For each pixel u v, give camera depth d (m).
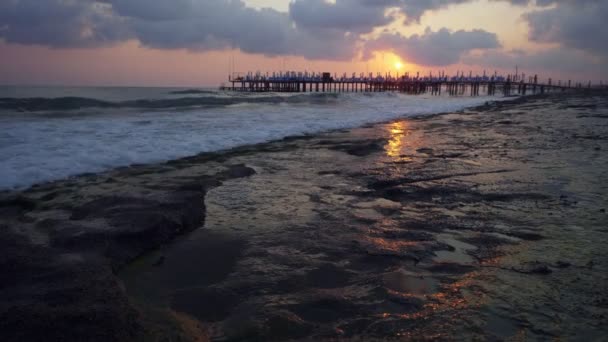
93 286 2.56
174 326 2.22
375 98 36.62
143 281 2.90
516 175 6.18
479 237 3.66
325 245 3.53
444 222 4.09
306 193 5.28
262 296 2.65
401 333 2.19
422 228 3.93
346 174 6.36
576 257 3.16
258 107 20.31
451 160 7.48
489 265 3.05
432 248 3.41
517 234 3.72
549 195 5.04
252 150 8.61
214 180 5.80
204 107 19.30
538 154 8.09
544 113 20.16
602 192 5.16
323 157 7.86
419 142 9.90
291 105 22.95
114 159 6.91
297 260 3.22
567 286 2.68
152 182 5.58
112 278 2.71
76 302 2.34
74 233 3.49
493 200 4.87
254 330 2.24
